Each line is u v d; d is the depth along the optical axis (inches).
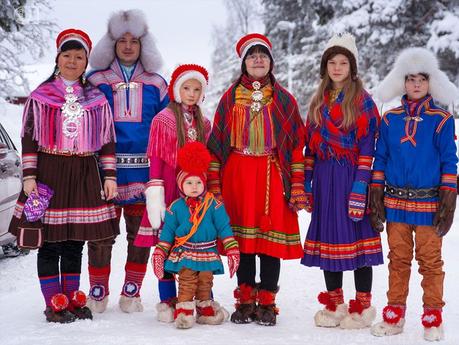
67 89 167.9
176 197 170.2
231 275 159.8
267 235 165.3
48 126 163.9
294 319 174.2
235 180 169.0
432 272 155.9
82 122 166.4
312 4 1125.1
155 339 147.7
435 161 156.6
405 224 158.7
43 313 177.9
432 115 157.8
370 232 163.5
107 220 169.0
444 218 153.7
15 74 608.7
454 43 872.9
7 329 159.2
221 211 164.1
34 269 252.4
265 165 167.9
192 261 161.0
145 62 188.9
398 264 160.1
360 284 166.2
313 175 169.6
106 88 183.8
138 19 185.0
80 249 172.1
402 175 158.2
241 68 174.1
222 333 155.1
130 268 182.5
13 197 252.7
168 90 174.1
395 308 158.1
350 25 961.5
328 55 167.0
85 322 163.8
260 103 168.7
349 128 163.5
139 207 185.2
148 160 183.8
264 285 168.7
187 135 171.2
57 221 163.5
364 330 162.1
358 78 168.4
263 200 166.7
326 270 165.5
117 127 182.2
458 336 156.1
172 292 172.6
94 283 179.5
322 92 168.9
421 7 949.8
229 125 169.5
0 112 686.5
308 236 168.9
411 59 159.8
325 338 152.6
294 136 170.6
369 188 163.2
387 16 934.4
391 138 161.2
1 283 228.4
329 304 166.7
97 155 176.2
